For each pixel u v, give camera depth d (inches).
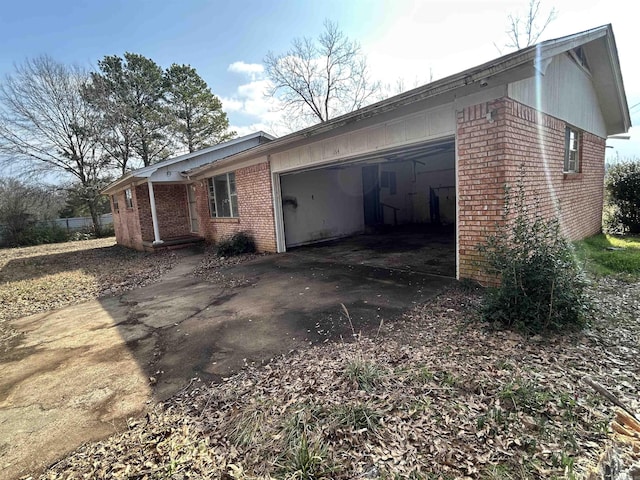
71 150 872.3
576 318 128.7
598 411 83.4
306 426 85.1
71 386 123.6
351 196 489.7
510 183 177.8
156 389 117.3
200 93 1039.6
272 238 369.7
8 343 176.4
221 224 454.6
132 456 84.4
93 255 523.2
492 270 147.6
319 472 71.6
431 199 563.8
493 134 175.0
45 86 816.9
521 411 84.8
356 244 403.9
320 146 289.4
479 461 71.2
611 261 231.9
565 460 68.3
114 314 211.2
